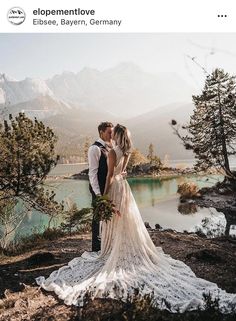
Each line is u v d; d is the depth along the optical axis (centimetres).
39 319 325
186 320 312
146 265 422
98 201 421
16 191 842
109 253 445
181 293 372
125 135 444
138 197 2656
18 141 800
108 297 363
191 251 550
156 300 353
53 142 859
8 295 378
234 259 514
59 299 365
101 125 499
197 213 1728
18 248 659
